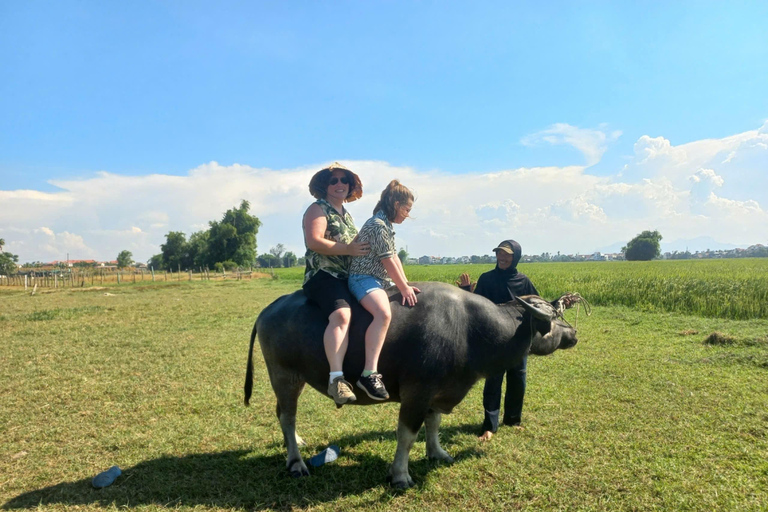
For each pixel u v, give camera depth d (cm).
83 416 511
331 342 321
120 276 4372
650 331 966
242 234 7312
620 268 4053
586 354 748
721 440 402
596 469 357
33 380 653
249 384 417
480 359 365
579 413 484
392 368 339
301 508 320
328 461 387
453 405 371
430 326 338
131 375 682
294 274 5094
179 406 543
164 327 1140
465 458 391
